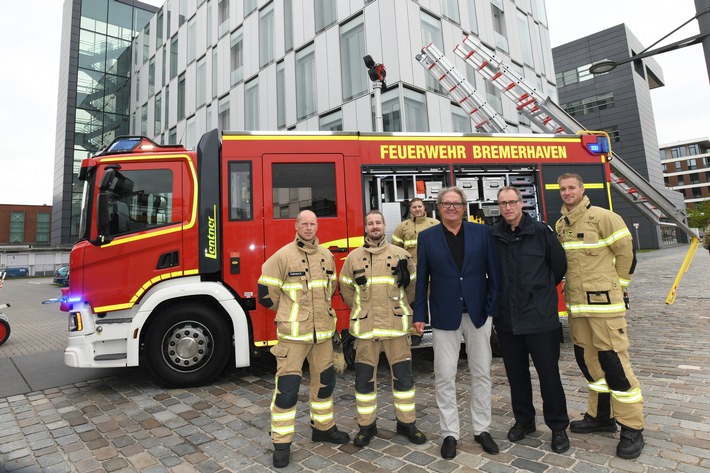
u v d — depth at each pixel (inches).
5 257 1772.9
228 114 757.9
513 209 123.4
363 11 530.0
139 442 136.5
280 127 646.5
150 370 187.2
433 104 528.4
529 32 754.8
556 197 237.0
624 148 1600.6
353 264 136.0
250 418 155.0
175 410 164.7
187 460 123.3
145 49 1182.3
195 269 192.1
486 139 229.8
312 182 202.7
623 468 107.5
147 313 182.5
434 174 220.7
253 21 704.4
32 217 2659.9
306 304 125.6
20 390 197.6
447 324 122.2
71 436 143.1
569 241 128.4
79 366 179.0
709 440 119.4
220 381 201.2
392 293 132.2
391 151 214.1
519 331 121.4
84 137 1407.5
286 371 120.7
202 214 192.9
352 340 204.1
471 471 110.0
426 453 121.5
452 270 124.0
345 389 186.1
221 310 197.8
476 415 123.8
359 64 535.8
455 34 579.2
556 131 306.2
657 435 124.0
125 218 188.9
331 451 125.4
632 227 1497.3
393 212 212.2
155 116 1075.9
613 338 118.2
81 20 1400.1
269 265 127.2
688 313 309.3
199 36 855.1
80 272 183.0
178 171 197.0
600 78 1649.9
